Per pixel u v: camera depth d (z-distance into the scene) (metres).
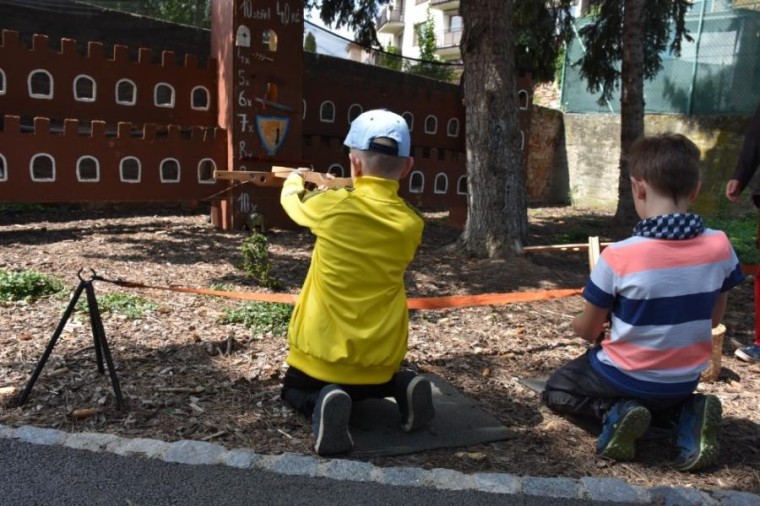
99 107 8.69
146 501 2.69
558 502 2.79
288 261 7.29
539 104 18.02
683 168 2.94
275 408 3.58
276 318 5.00
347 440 3.06
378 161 3.06
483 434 3.37
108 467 2.90
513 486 2.88
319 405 3.01
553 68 13.38
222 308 5.36
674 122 14.73
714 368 4.22
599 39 13.24
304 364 3.21
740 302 6.67
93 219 9.87
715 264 2.99
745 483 3.03
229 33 8.91
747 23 13.93
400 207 3.10
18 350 4.20
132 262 6.93
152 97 9.02
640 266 2.97
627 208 12.11
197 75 9.27
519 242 7.73
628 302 3.03
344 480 2.87
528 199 16.34
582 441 3.38
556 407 3.56
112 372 3.43
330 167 10.17
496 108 7.47
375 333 3.07
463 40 7.57
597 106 16.27
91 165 8.34
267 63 9.18
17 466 2.88
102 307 5.08
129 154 8.57
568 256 8.80
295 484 2.83
